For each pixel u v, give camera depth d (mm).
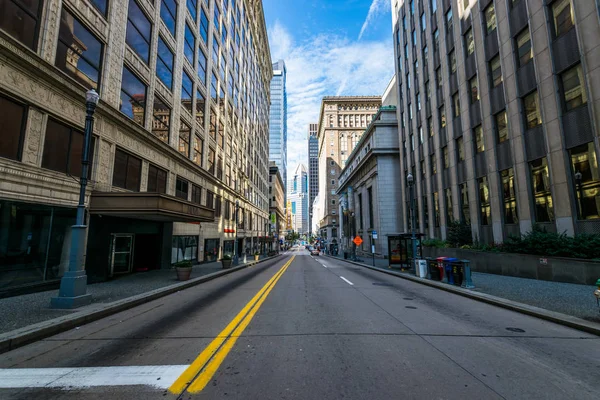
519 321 6801
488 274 15602
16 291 9242
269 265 28172
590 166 12672
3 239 8984
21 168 9375
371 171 42781
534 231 14086
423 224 30094
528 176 15797
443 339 5445
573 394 3475
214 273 17344
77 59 11961
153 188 18016
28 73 9602
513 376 3932
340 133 99375
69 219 11461
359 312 7637
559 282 12031
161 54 19031
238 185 40312
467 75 21328
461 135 22516
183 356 4660
